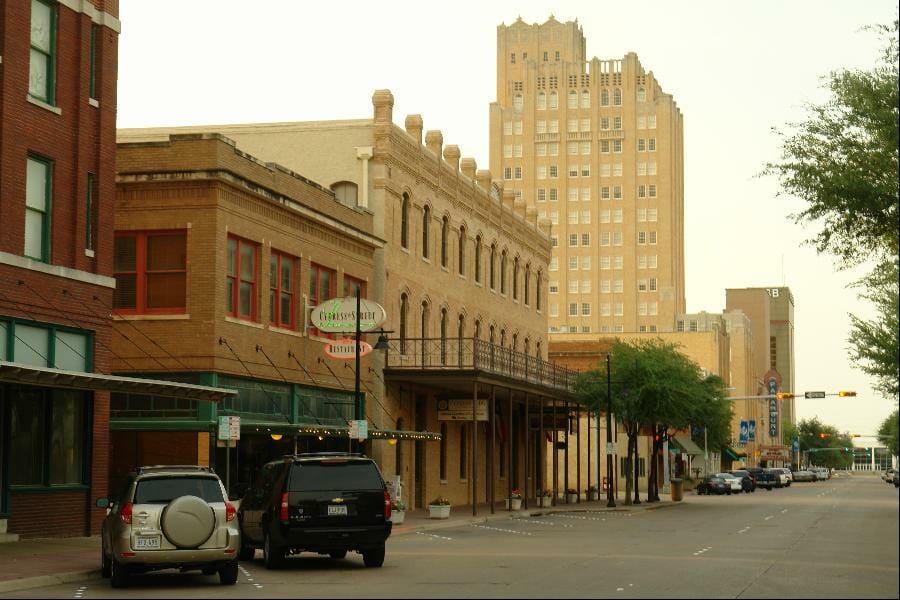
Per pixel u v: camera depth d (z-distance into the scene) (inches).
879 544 896.3
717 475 3353.8
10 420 1042.1
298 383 1513.3
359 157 1806.1
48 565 847.7
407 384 1862.7
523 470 2561.5
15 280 1034.1
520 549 1063.0
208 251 1315.2
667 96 6796.3
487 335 2293.3
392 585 738.2
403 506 1480.1
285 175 1491.1
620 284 6732.3
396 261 1836.9
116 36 1204.5
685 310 7559.1
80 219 1133.1
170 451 1306.6
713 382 2866.6
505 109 6953.7
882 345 1315.2
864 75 1082.7
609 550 1042.1
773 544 1114.1
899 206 1052.5
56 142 1104.8
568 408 2437.3
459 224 2144.4
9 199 1035.3
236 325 1358.3
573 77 6894.7
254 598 671.1
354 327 1477.6
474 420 1695.4
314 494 859.4
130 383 968.3
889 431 1473.9
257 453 1417.3
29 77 1077.1
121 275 1334.9
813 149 1102.4
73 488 1119.6
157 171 1327.5
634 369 2330.2
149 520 748.6
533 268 2642.7
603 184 6806.1
